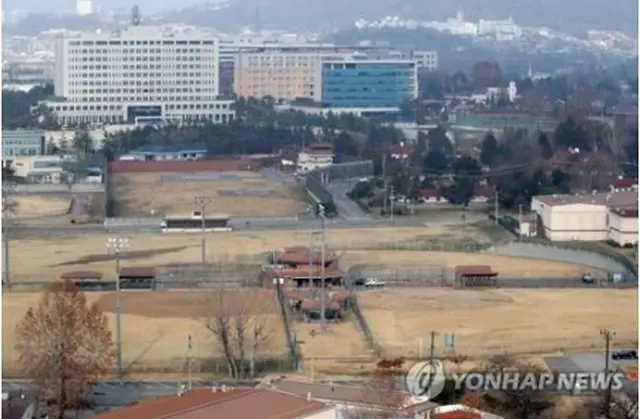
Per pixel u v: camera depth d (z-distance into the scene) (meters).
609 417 195.88
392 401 192.62
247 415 177.88
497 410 196.12
